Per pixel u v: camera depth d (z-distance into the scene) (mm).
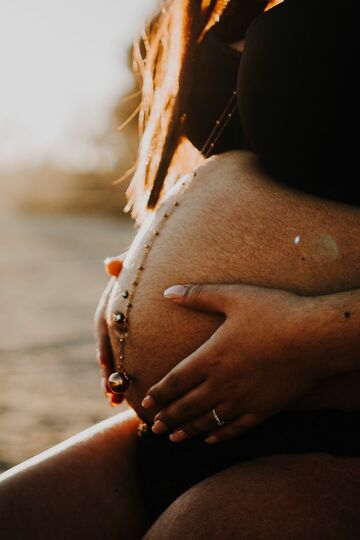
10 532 979
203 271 985
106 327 1231
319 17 911
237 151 1121
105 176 29734
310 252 916
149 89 1350
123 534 1042
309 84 909
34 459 1087
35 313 5715
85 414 2920
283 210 958
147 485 1043
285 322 824
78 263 10070
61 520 1010
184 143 1300
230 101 1139
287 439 874
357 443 851
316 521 784
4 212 31078
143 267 1066
